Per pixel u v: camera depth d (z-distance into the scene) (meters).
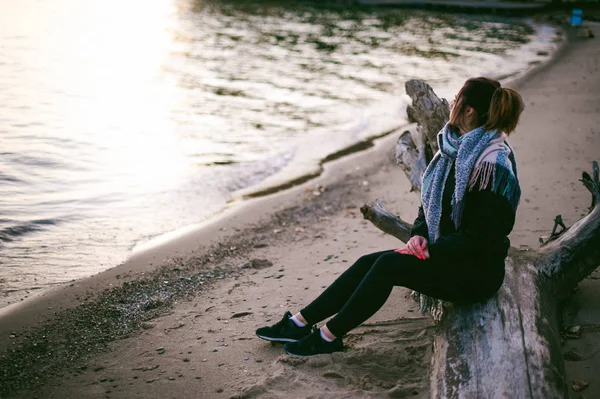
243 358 3.89
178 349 4.08
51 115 12.35
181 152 10.04
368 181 8.34
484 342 3.22
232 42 25.14
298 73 18.09
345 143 10.61
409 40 25.89
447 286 3.43
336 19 33.81
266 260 5.73
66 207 7.41
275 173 8.92
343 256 5.70
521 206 6.35
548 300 3.74
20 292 5.16
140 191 8.09
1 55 19.95
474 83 3.28
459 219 3.28
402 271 3.43
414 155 5.17
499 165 3.15
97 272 5.60
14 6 35.69
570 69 16.86
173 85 16.16
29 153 9.55
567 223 5.82
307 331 3.84
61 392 3.63
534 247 5.27
